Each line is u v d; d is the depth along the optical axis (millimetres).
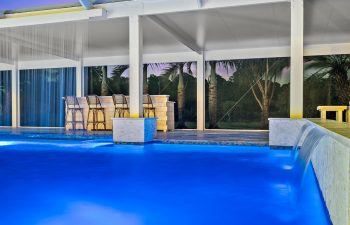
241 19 8406
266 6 7344
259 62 12031
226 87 12383
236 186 3715
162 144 7797
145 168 4961
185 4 7270
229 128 12375
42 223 2545
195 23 8781
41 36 10023
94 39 10500
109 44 11312
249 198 3219
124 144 7832
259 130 11938
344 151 1827
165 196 3301
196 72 12586
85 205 3008
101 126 11656
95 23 8602
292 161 5379
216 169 4816
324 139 2922
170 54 12891
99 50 12391
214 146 7355
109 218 2658
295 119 6449
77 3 8031
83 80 13930
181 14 7977
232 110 12344
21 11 8523
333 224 2297
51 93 14320
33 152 7008
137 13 7641
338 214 2053
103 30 9375
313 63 11453
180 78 12797
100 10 7582
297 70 6508
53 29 9188
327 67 11320
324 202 2893
